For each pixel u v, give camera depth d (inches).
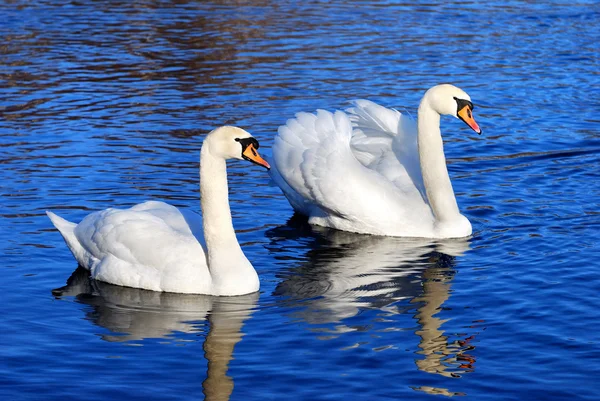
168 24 1349.7
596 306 489.4
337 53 1171.9
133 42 1232.2
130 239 532.7
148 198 670.5
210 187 508.1
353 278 542.6
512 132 854.5
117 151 786.8
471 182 721.0
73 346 449.1
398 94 974.4
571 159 773.3
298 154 636.1
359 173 629.9
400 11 1453.0
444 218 622.5
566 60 1136.8
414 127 671.8
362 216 626.2
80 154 776.9
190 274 519.8
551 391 399.9
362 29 1318.9
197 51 1185.4
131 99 963.3
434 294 514.0
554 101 957.8
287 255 583.5
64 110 920.3
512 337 454.3
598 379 410.0
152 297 515.2
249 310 494.0
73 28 1316.4
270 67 1101.7
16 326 472.1
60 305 501.4
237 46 1213.1
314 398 394.9
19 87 1007.6
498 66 1107.9
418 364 426.0
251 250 590.2
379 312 489.1
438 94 617.9
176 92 992.2
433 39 1254.9
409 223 626.2
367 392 399.5
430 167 624.7
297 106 931.3
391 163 668.7
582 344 444.5
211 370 422.6
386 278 542.3
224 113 909.8
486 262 564.7
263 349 444.1
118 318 484.1
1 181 703.1
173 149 794.8
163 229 537.0
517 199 681.0
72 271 551.8
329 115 649.6
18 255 569.6
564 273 537.6
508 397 395.9
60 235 604.4
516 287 520.1
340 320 478.3
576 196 684.1
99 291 523.2
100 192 681.6
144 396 398.6
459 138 839.7
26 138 824.3
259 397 396.5
